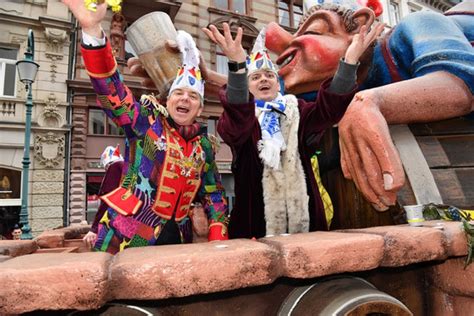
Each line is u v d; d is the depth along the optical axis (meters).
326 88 1.84
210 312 1.15
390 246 1.13
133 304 1.02
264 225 2.01
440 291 1.42
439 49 2.29
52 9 11.81
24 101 11.12
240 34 1.67
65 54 11.93
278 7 16.09
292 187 1.92
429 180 1.98
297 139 2.01
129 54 12.91
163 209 1.79
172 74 2.79
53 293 0.79
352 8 2.82
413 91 2.10
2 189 10.80
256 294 1.21
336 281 1.17
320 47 2.59
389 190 1.83
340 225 2.58
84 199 11.33
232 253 0.93
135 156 1.78
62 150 11.35
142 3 12.68
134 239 1.73
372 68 2.86
